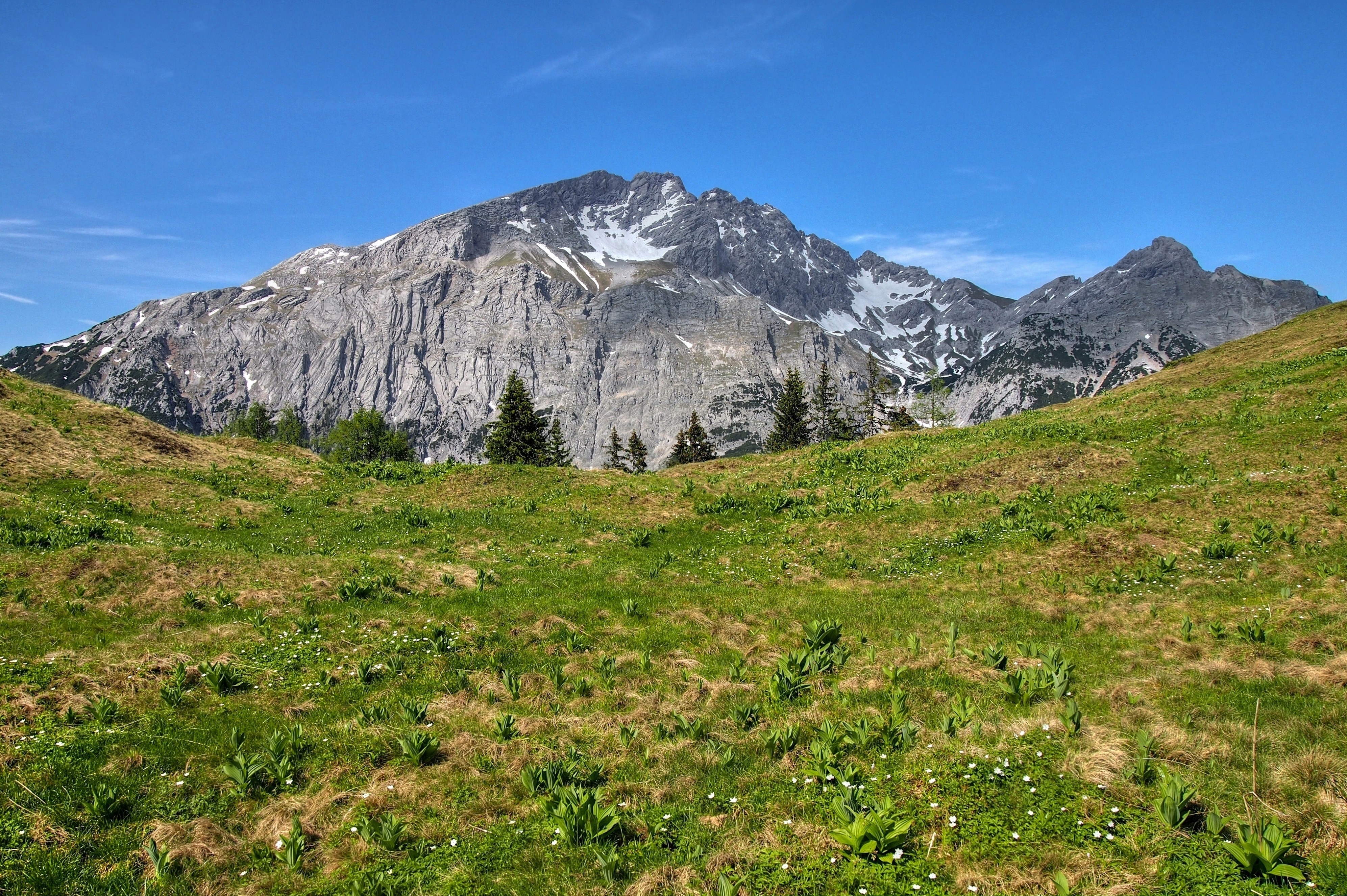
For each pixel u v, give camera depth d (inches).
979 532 1075.3
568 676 649.6
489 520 1301.7
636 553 1133.1
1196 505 1008.2
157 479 1327.5
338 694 604.7
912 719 516.7
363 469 1670.8
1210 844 351.9
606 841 394.9
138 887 369.4
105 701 538.3
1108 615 740.7
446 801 444.1
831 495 1363.2
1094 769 414.6
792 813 411.8
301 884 372.5
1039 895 332.2
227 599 792.3
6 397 1481.3
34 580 766.5
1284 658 574.9
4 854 380.8
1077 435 1460.4
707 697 597.6
